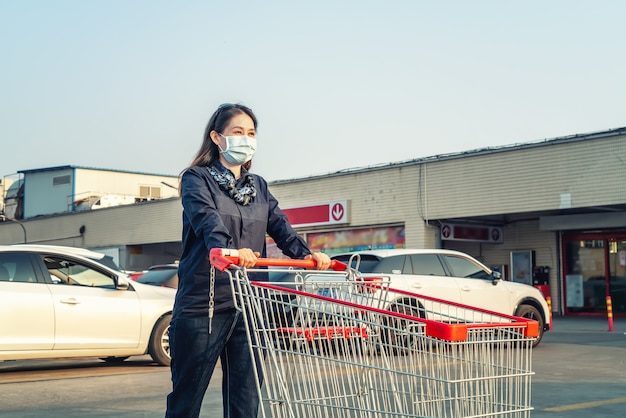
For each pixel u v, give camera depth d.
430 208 24.72
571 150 21.47
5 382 9.08
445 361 3.49
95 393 8.18
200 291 3.83
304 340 3.68
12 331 9.26
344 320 3.71
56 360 11.77
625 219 22.30
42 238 42.59
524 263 25.69
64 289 9.77
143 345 10.31
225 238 3.71
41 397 7.92
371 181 26.50
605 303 24.05
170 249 38.62
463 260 13.03
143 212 36.31
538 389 8.26
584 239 24.61
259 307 3.68
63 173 49.62
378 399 3.68
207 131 4.05
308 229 28.64
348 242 27.39
